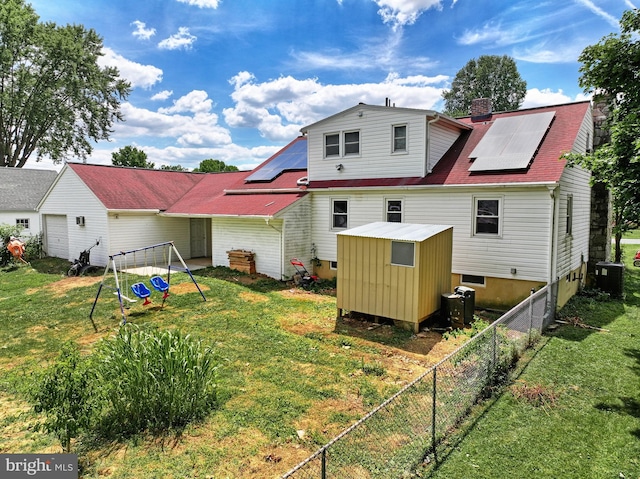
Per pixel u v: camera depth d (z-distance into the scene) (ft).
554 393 19.20
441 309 30.09
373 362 23.12
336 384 20.35
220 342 26.58
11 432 16.66
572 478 13.24
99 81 114.73
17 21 97.71
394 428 16.01
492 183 33.73
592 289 42.80
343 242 31.30
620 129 22.29
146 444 15.51
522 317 24.38
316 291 41.96
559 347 25.52
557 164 32.73
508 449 14.80
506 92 146.61
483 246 35.45
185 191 67.21
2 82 104.37
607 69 25.17
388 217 42.04
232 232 51.13
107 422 16.74
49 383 13.99
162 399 16.76
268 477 13.55
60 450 15.10
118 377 16.44
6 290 44.50
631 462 14.07
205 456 14.73
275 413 17.56
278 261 46.24
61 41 102.94
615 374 21.44
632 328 29.84
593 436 15.71
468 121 49.06
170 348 17.39
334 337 27.48
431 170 40.37
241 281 44.98
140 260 56.85
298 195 48.37
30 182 92.02
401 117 41.34
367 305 30.35
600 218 46.57
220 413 17.61
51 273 52.95
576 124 37.58
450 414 16.90
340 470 13.62
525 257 33.32
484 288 35.78
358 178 45.19
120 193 57.31
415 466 13.83
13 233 62.90
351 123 45.55
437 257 29.60
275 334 28.04
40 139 115.75
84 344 27.20
